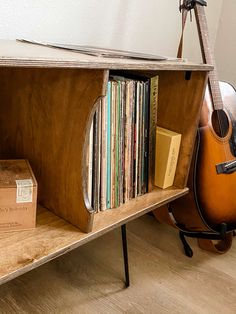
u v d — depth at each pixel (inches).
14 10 37.6
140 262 43.9
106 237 48.3
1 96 34.4
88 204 28.7
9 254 25.6
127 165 34.9
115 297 37.7
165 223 49.6
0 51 22.2
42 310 34.9
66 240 28.1
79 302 36.5
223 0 65.3
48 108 29.9
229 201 44.4
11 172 29.9
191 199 42.8
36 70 30.0
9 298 36.0
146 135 36.3
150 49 55.4
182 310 37.0
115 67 25.9
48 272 40.3
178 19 58.1
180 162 40.3
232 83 67.4
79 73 26.7
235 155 45.4
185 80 38.3
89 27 45.3
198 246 48.8
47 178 31.7
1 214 27.7
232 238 50.5
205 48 44.5
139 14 51.2
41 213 31.6
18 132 33.8
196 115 38.1
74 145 28.3
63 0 41.4
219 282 42.0
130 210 34.2
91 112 26.5
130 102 33.3
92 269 41.6
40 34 40.7
